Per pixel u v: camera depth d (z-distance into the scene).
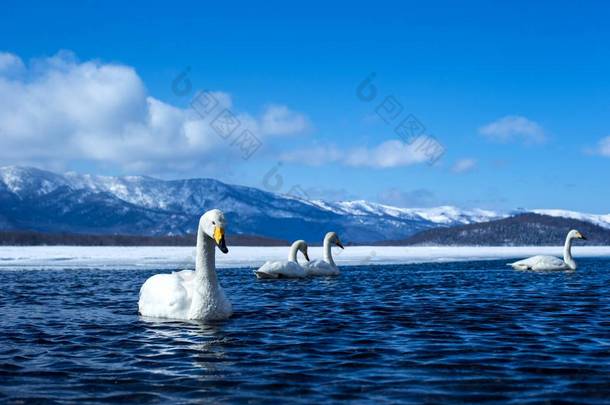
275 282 22.78
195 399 6.73
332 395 6.85
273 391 7.03
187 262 38.91
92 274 27.69
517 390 7.03
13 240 124.62
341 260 45.78
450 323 11.95
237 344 9.81
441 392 6.95
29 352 9.29
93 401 6.67
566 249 31.62
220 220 12.09
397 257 52.81
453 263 41.00
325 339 10.20
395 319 12.51
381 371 7.94
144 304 13.27
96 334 10.81
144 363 8.52
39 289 19.95
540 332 10.88
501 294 17.88
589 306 14.75
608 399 6.67
